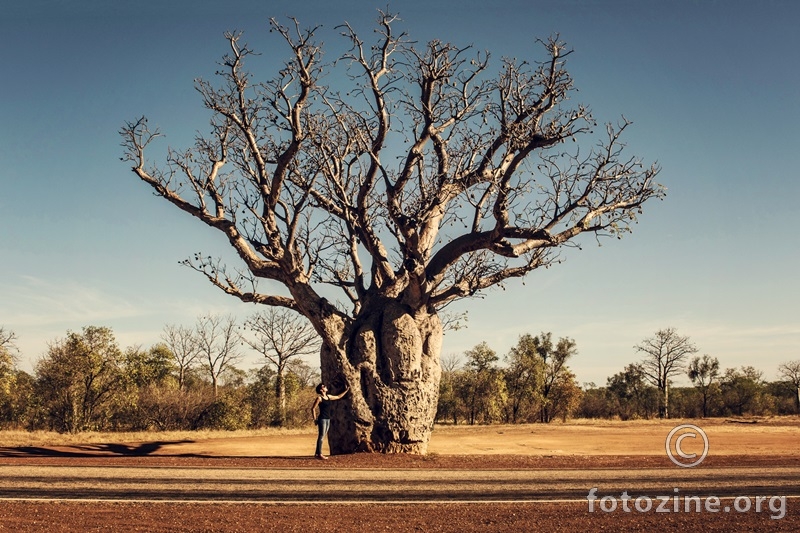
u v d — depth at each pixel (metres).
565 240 19.64
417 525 10.74
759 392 67.38
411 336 20.16
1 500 11.79
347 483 13.78
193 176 19.70
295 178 21.83
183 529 10.30
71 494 12.38
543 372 56.28
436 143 21.42
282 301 21.00
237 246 19.88
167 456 18.83
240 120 20.11
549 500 12.45
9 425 36.88
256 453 21.14
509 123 20.27
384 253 21.41
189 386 54.00
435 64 21.23
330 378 19.77
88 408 36.50
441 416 54.84
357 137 21.02
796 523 10.78
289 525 10.59
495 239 19.81
